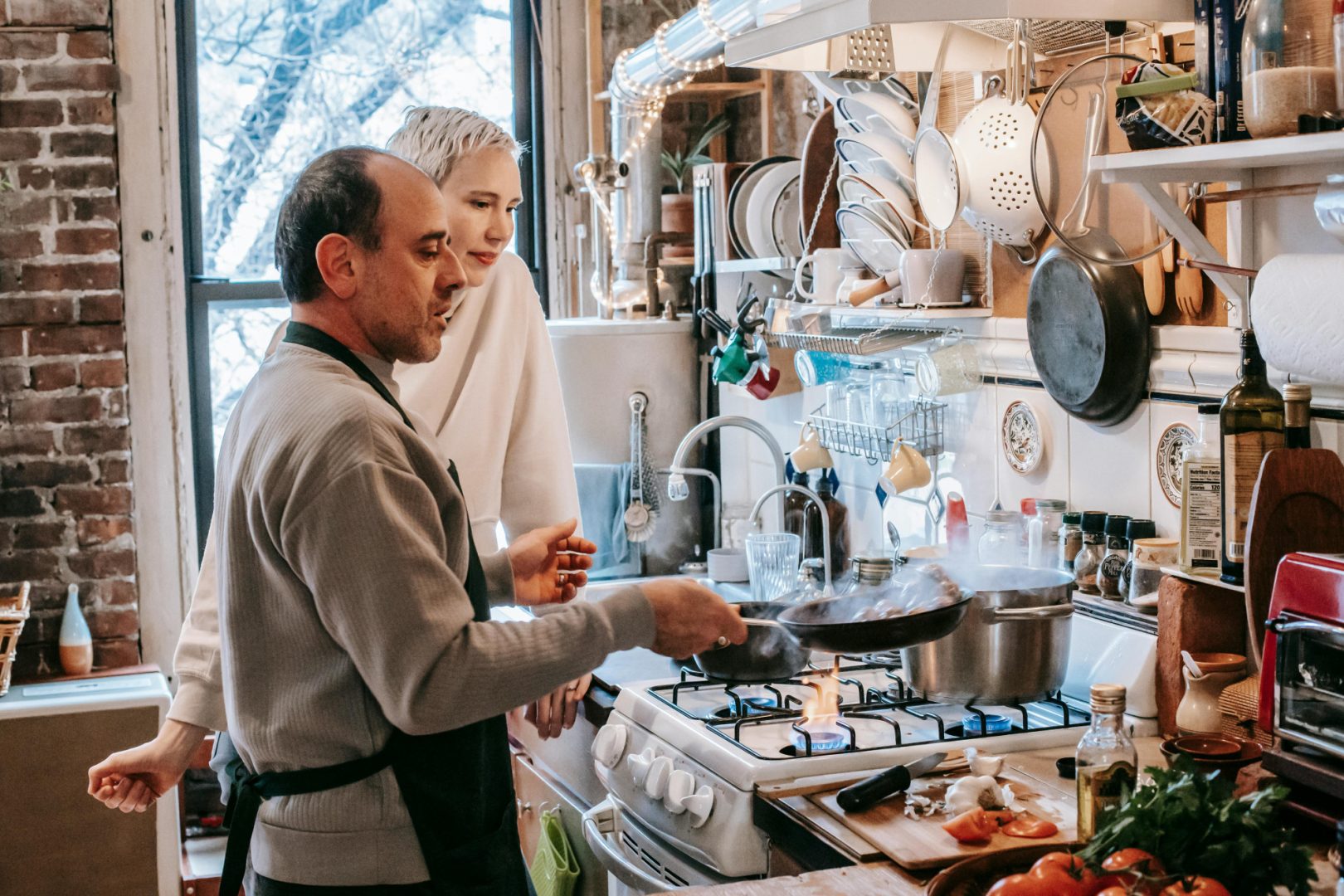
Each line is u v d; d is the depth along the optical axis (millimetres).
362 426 1457
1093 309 2119
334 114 4043
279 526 1462
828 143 2994
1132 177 1813
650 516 3518
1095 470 2275
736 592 3145
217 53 3922
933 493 2754
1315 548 1744
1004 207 2211
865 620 1808
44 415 3621
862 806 1761
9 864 3287
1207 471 1904
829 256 2934
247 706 1564
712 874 1955
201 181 3938
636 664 2621
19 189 3559
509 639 1459
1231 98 1693
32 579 3635
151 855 3365
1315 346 1625
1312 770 1523
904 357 2793
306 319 1614
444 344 2494
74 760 3311
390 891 1557
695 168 3484
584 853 2549
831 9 1928
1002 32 2258
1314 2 1584
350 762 1536
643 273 3723
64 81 3564
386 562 1413
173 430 3752
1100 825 1414
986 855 1494
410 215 1576
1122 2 1796
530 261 4191
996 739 2008
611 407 3543
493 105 4152
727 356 3121
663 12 4047
